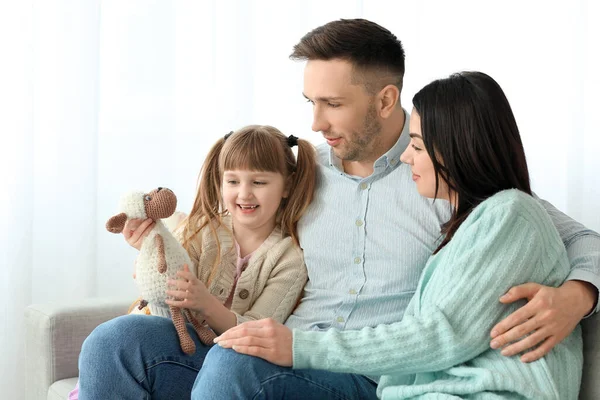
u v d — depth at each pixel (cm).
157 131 234
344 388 134
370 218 152
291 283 157
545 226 127
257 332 125
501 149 131
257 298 158
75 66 222
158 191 143
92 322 171
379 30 155
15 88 214
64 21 221
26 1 213
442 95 132
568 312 121
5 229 214
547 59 230
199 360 140
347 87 150
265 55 246
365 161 158
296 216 160
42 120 221
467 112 130
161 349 137
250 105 243
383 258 150
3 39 213
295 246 160
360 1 251
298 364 124
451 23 243
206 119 239
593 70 223
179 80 236
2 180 214
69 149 222
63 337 167
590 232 137
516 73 235
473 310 121
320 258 155
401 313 146
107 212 230
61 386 161
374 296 147
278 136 162
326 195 159
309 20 249
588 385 127
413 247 148
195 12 237
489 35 238
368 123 153
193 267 153
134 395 134
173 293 140
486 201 128
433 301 124
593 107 223
